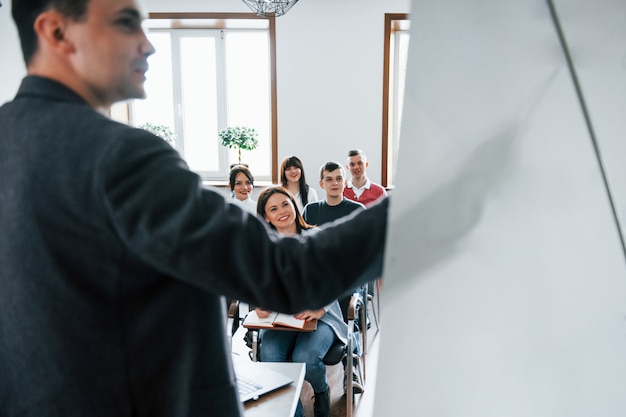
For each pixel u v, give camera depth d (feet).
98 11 1.83
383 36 18.28
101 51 1.87
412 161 1.29
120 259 1.75
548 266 1.37
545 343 1.37
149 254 1.66
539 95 1.36
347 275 1.74
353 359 9.75
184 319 1.90
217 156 20.71
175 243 1.62
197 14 18.37
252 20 18.45
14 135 1.85
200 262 1.65
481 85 1.33
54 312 1.77
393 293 1.29
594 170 1.41
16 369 1.90
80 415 1.81
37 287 1.77
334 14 18.29
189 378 1.94
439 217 1.31
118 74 1.93
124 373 1.83
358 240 1.73
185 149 20.54
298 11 18.31
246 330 9.91
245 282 1.69
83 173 1.69
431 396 1.32
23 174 1.77
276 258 1.71
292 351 9.21
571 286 1.39
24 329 1.83
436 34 1.31
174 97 20.15
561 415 1.39
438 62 1.31
